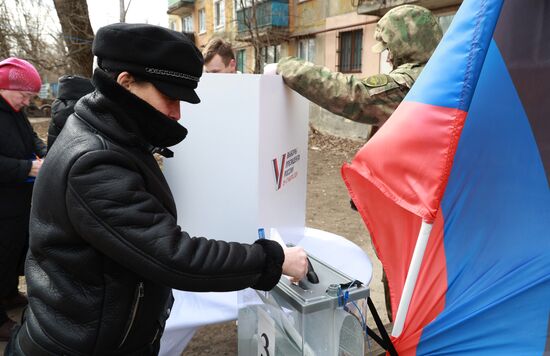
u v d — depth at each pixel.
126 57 0.91
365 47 10.90
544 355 1.07
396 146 1.16
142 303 0.99
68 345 0.95
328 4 11.91
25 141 2.48
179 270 0.87
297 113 1.88
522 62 1.18
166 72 0.93
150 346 1.09
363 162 1.30
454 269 1.30
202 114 1.53
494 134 1.25
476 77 1.00
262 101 1.51
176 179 1.59
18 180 2.34
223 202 1.60
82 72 8.47
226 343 2.64
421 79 1.15
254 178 1.56
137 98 0.92
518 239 1.21
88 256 0.92
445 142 1.04
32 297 1.01
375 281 3.43
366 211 1.41
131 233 0.85
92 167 0.87
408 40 1.80
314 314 0.99
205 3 19.78
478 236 1.28
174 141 1.02
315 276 1.08
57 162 0.92
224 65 2.60
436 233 1.32
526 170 1.20
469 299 1.24
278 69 1.69
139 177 0.92
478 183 1.29
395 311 1.38
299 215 2.08
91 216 0.85
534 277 1.15
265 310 1.16
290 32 13.49
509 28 1.18
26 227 2.50
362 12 9.92
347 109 1.64
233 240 1.63
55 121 2.43
